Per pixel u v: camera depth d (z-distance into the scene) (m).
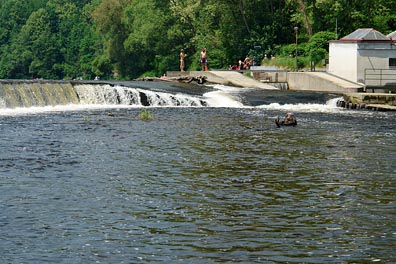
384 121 72.06
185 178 44.12
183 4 149.12
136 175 44.81
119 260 30.33
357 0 124.62
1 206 37.50
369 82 98.44
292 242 32.44
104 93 87.56
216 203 38.44
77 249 31.52
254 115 76.25
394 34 102.19
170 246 31.91
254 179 43.94
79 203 38.28
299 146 55.59
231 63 136.25
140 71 166.50
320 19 129.25
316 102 88.56
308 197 39.66
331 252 31.25
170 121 70.25
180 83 98.38
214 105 87.06
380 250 31.48
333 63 102.50
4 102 80.88
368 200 39.03
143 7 157.00
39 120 70.50
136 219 35.59
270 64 122.94
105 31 169.38
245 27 137.12
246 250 31.45
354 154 52.09
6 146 54.41
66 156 50.69
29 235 33.19
